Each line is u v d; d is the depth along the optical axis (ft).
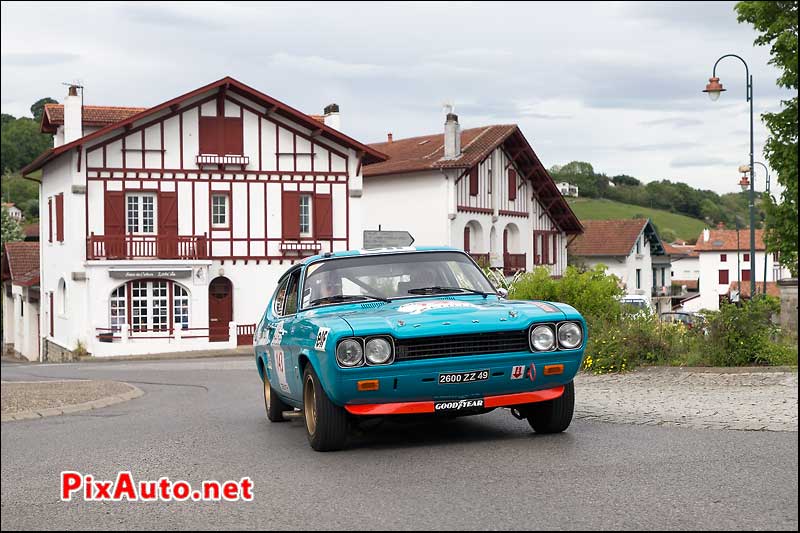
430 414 27.22
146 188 129.18
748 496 19.93
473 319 26.58
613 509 19.16
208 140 132.16
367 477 23.65
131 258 126.21
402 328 25.99
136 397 54.95
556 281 63.87
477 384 26.50
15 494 24.11
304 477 24.16
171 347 125.80
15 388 59.16
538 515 18.86
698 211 439.63
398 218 159.43
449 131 155.84
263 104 134.31
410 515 19.34
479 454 26.07
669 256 265.95
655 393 39.83
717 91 101.60
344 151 139.23
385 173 158.30
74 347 125.08
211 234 132.57
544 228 184.44
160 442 32.53
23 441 34.96
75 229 125.70
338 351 25.67
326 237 138.62
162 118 129.59
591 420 32.17
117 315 126.41
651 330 51.31
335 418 27.35
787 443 25.98
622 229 234.99
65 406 47.78
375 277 31.30
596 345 51.01
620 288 63.93
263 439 32.07
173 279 127.54
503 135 162.50
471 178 159.53
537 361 26.76
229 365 93.45
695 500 19.72
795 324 69.82
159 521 20.34
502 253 167.73
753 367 46.11
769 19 107.24
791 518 18.10
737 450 25.17
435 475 23.40
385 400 26.40
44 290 150.71
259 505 21.22
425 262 32.01
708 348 48.78
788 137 108.47
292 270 33.71
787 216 108.68
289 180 136.46
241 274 134.10
